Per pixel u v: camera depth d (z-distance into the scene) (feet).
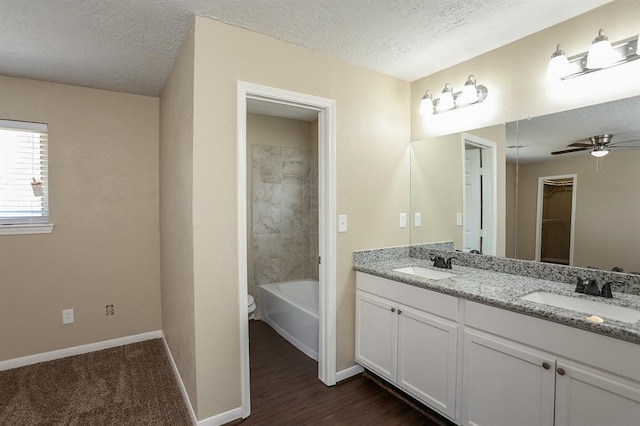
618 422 3.82
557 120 6.13
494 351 5.04
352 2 5.38
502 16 5.81
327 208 7.43
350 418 6.33
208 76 5.82
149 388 7.36
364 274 7.63
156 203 10.14
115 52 7.01
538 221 6.42
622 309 4.66
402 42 6.77
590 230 5.75
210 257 5.92
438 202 8.28
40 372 8.04
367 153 8.06
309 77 7.02
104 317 9.44
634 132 5.26
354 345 7.96
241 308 6.23
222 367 6.07
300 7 5.50
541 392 4.48
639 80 5.20
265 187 12.14
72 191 8.95
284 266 12.62
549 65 6.02
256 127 11.96
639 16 5.10
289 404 6.77
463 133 7.72
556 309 4.44
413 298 6.40
